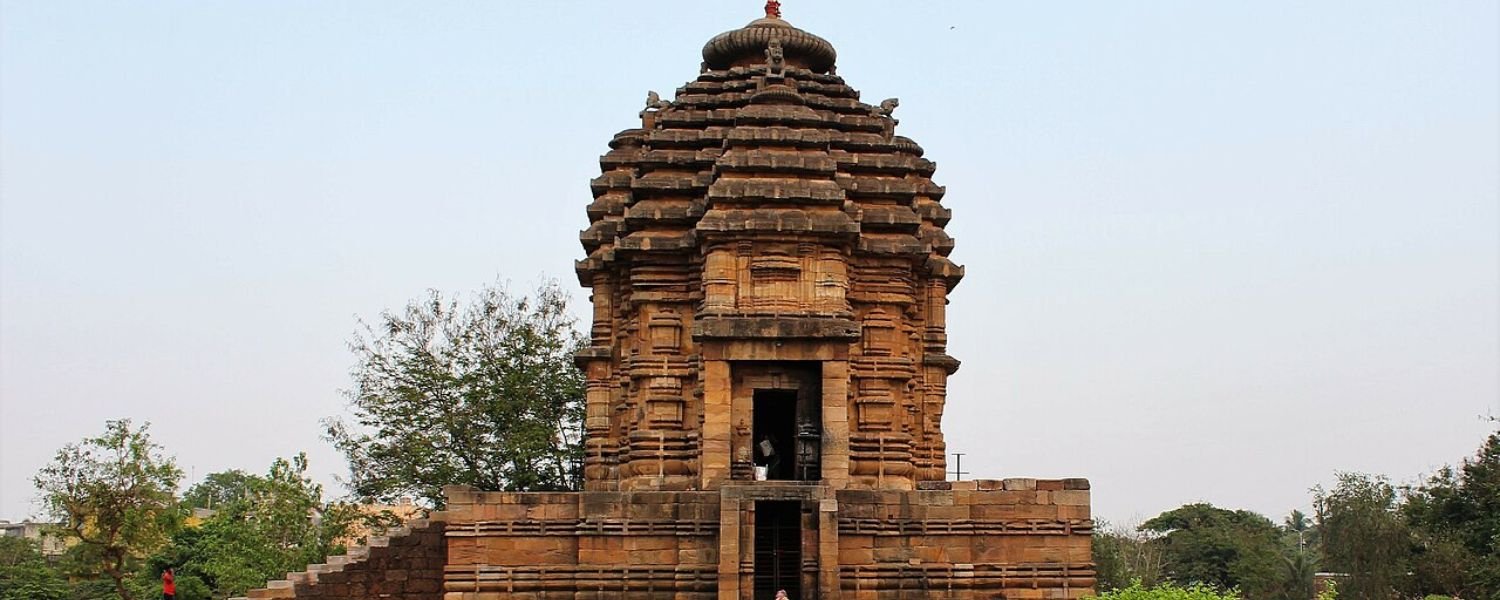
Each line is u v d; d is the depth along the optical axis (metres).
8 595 79.19
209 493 133.12
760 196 37.25
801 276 37.22
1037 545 35.38
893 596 34.72
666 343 38.69
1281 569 102.94
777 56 41.41
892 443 38.34
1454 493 78.25
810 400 36.66
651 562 34.69
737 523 33.78
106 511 68.56
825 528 33.78
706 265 37.38
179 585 74.38
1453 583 74.19
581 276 42.38
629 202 41.81
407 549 38.97
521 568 34.62
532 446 57.16
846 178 40.50
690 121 42.44
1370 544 77.06
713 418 35.88
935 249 43.00
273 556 60.22
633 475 38.00
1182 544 108.94
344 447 58.91
